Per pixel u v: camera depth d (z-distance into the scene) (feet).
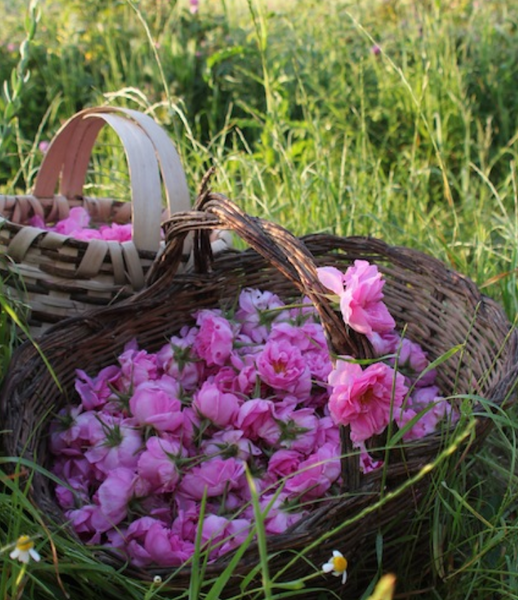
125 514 2.98
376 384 2.51
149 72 8.68
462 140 7.68
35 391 3.29
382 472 2.59
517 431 4.01
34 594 2.72
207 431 3.34
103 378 3.56
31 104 8.83
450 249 5.33
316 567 2.50
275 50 9.02
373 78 8.60
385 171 7.93
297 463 3.16
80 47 9.39
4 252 3.69
